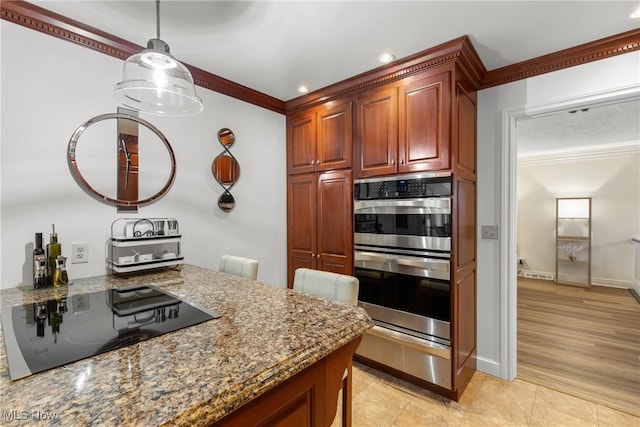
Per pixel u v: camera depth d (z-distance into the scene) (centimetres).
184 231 224
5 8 149
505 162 222
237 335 89
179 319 103
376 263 224
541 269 541
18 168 156
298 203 287
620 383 216
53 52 166
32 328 96
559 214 521
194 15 161
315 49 196
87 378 67
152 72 130
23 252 157
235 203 257
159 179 210
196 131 230
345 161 248
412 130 208
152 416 54
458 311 197
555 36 180
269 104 280
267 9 156
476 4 153
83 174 176
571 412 186
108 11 158
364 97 235
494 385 215
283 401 78
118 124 190
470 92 220
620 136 412
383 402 196
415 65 204
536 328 317
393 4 152
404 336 210
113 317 106
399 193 212
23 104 157
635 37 175
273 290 141
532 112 212
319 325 97
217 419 58
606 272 486
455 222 192
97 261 181
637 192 463
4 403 57
